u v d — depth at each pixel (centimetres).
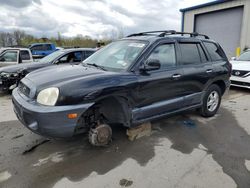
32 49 1664
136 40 358
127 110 305
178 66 362
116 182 239
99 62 362
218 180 243
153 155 297
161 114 351
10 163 273
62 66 366
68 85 256
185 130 382
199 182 240
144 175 252
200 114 448
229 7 1382
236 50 1316
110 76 284
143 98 315
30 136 349
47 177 247
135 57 317
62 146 318
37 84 276
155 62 306
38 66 623
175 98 364
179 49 371
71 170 260
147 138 348
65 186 232
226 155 299
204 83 409
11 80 597
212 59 434
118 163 276
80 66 352
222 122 424
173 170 262
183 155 298
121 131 370
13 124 399
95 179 244
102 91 269
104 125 304
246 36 1301
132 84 296
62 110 246
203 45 423
